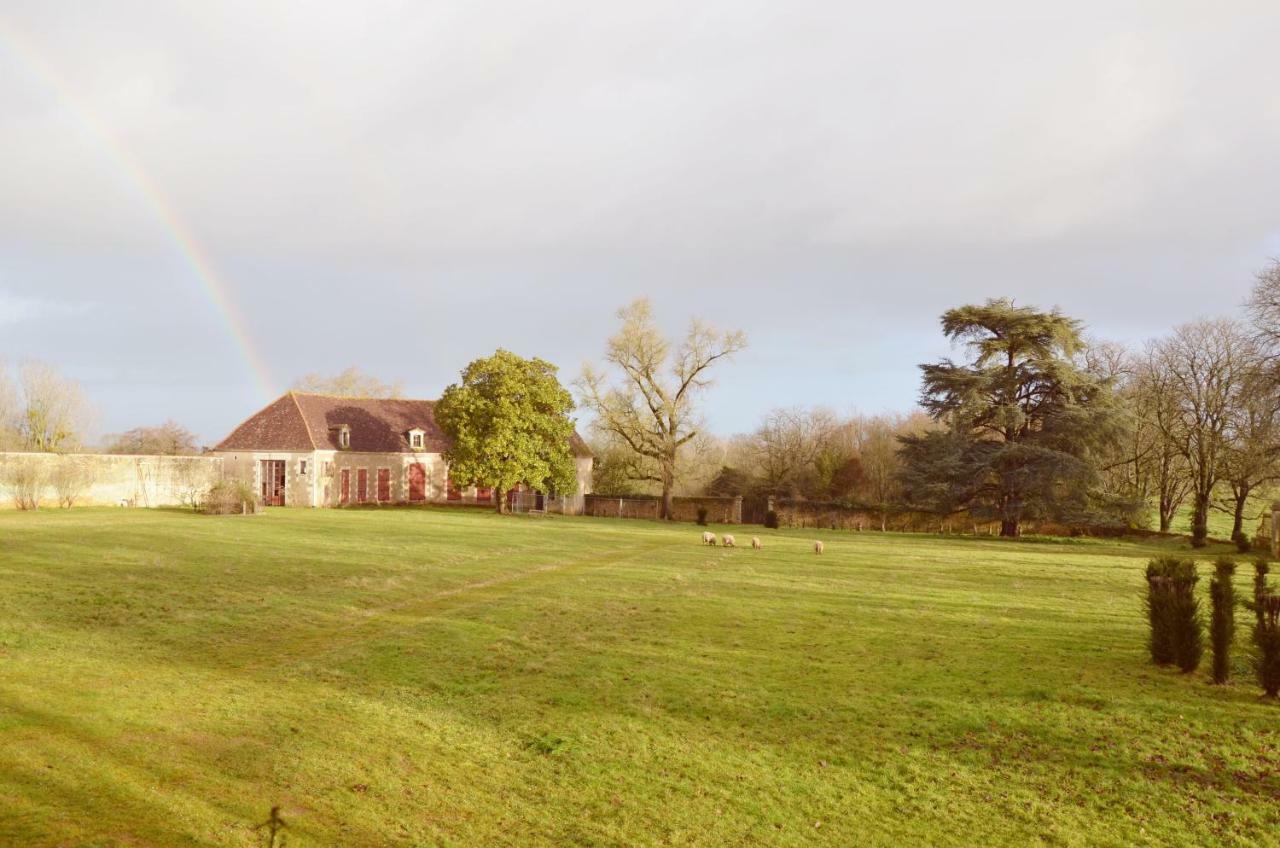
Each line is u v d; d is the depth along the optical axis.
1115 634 15.24
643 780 8.46
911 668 12.60
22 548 24.44
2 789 7.67
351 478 57.25
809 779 8.52
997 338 48.91
